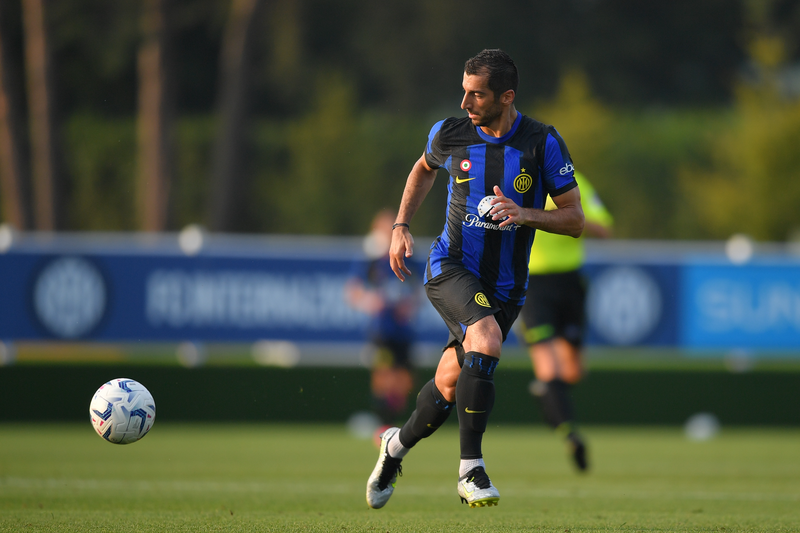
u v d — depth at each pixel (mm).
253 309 39719
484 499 14797
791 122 76375
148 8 73688
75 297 39219
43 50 73000
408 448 16562
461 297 15438
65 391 41406
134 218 85500
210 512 18391
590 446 35594
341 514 18328
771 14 107875
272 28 103188
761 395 43531
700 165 82938
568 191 15383
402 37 106562
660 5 111438
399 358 34406
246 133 77250
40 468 26734
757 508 19688
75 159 85938
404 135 86562
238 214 78188
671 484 24422
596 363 48781
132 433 16234
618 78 108625
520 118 15586
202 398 41906
